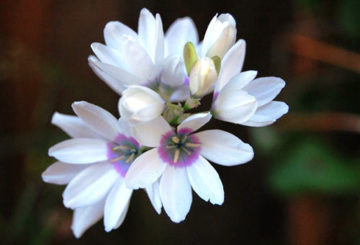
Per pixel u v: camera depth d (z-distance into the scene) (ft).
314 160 1.10
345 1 1.10
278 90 0.82
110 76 0.83
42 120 1.16
